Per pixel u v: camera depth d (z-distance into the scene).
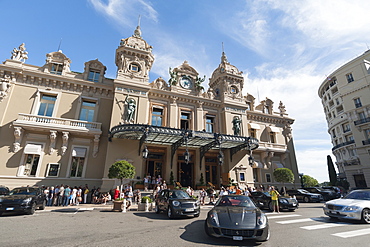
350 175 37.28
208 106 24.45
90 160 18.34
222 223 5.94
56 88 19.31
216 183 22.48
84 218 9.94
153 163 20.55
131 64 21.94
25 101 17.95
